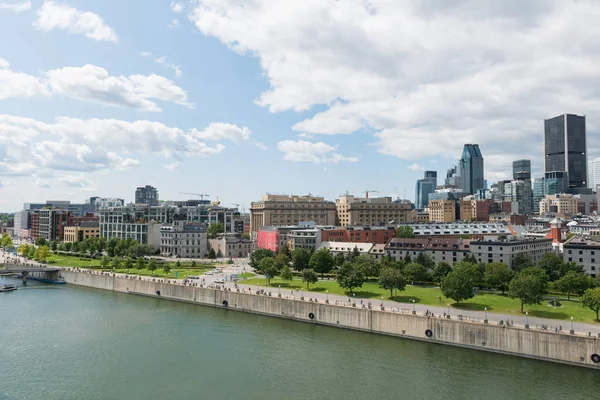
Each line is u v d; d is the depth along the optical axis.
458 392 100.56
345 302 156.62
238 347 130.50
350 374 110.50
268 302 168.50
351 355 123.38
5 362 119.12
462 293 144.62
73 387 104.19
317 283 192.88
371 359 120.19
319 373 111.25
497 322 126.81
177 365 116.94
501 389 101.88
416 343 133.12
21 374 111.50
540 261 195.00
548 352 116.56
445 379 107.12
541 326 121.38
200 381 107.25
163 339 138.00
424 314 137.00
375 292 170.88
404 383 105.25
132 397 99.44
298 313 160.62
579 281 148.75
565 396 98.44
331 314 152.75
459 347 128.50
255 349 128.62
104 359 121.25
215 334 143.25
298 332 145.62
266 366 116.06
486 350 124.69
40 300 195.62
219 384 105.56
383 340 136.50
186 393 101.12
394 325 139.75
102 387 104.31
